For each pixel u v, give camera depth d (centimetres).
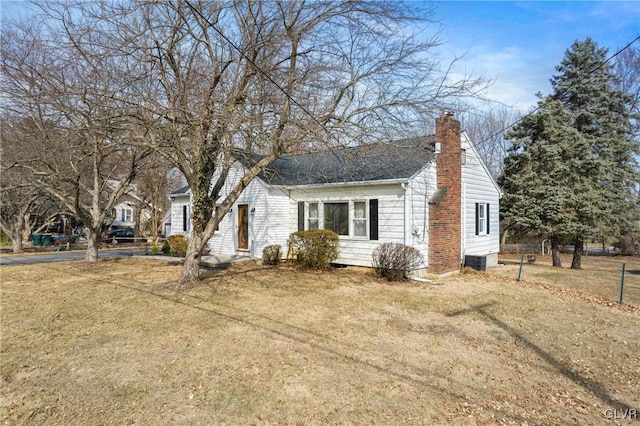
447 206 1304
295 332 630
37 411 388
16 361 512
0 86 780
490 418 384
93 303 823
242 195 1534
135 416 378
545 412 401
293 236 1320
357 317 728
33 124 1196
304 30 866
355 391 432
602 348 601
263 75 859
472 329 676
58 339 597
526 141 1850
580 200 1677
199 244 980
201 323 672
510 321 734
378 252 1152
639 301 989
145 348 557
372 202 1266
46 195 2098
